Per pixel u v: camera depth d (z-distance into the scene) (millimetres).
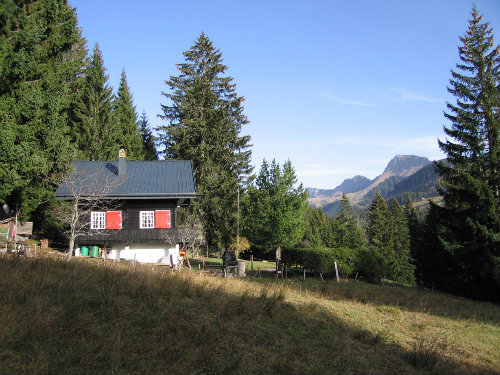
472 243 27609
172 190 27609
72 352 6262
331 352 8477
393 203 70438
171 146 41250
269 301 11094
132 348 6836
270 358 7613
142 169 30281
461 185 28984
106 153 37938
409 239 60844
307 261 25125
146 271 13203
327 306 12695
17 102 24234
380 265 26641
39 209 31234
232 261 20828
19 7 23766
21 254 15219
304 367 7488
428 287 33094
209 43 44000
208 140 41531
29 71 24266
